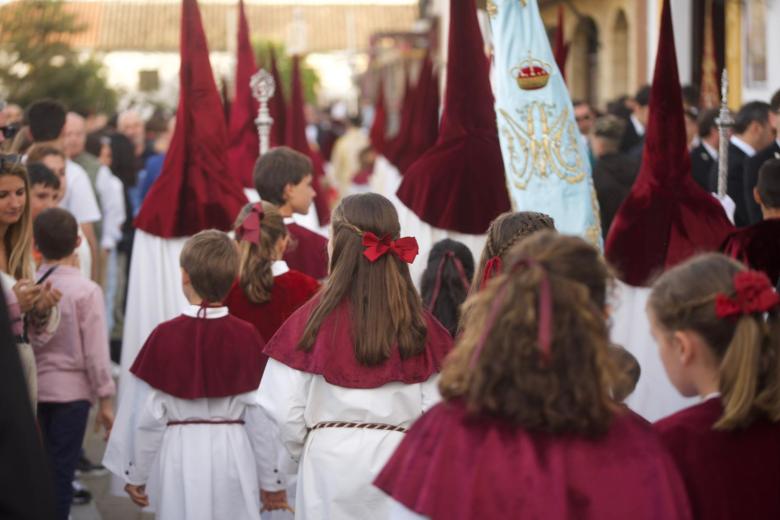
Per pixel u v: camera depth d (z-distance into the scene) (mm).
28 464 2314
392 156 13656
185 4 6977
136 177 11984
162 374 5004
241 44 8688
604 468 2676
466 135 6367
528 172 6074
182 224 6848
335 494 4051
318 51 62062
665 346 3035
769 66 11820
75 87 30641
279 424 4156
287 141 9828
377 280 4105
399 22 64312
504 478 2652
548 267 2734
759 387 2936
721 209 6207
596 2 19344
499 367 2676
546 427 2678
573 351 2666
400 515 2811
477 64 6355
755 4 12094
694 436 2967
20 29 30422
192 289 5160
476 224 6301
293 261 6211
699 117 8547
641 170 6277
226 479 5051
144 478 5129
